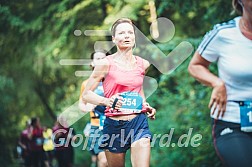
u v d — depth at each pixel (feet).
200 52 24.82
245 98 24.17
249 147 23.79
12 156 99.86
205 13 62.28
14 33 74.33
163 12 64.39
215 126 24.61
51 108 99.30
